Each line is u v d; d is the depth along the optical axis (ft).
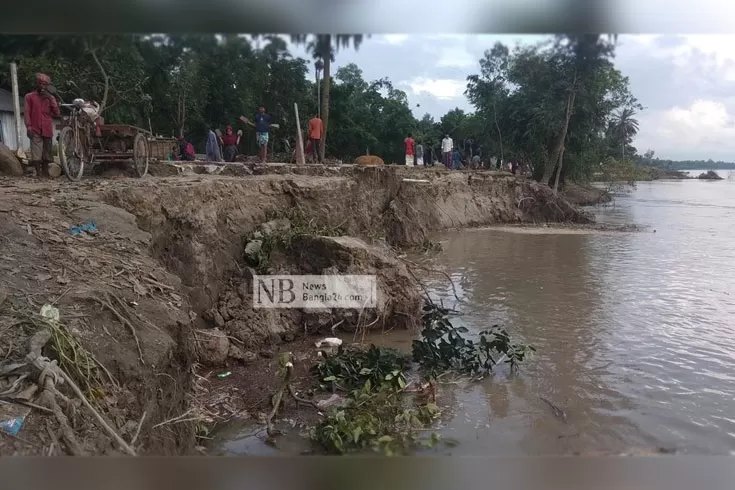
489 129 92.53
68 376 11.80
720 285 39.60
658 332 28.71
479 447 17.25
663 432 18.39
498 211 81.82
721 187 172.45
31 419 10.36
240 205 32.60
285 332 26.94
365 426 17.30
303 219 35.73
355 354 23.50
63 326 13.14
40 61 32.94
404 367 23.95
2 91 54.24
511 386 22.09
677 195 137.39
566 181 101.24
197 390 20.17
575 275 43.42
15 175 31.17
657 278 42.14
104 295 15.40
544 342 27.22
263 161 49.70
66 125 30.07
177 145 45.93
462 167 100.12
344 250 29.45
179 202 26.71
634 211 99.76
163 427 13.94
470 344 24.09
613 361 24.68
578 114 65.26
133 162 32.45
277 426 18.54
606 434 18.20
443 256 52.75
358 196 48.83
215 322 25.76
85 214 20.86
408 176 68.59
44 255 16.84
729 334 28.37
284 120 53.88
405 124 75.51
